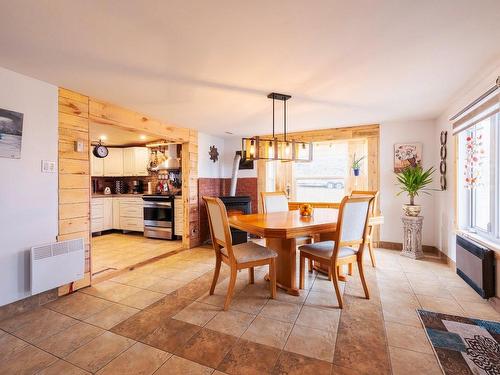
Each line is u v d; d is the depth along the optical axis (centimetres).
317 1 138
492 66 219
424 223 407
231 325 205
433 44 183
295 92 277
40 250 234
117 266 351
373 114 372
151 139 564
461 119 288
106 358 168
